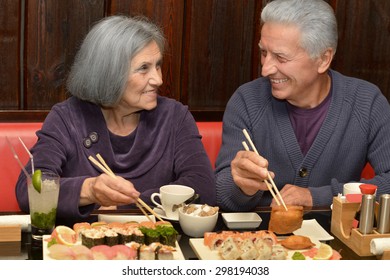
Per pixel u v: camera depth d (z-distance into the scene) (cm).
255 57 322
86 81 227
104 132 236
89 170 235
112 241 171
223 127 265
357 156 259
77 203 197
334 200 191
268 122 257
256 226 194
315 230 192
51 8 293
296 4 231
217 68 319
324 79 253
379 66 336
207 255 170
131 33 223
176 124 247
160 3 305
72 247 165
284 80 239
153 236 171
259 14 317
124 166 238
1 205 271
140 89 227
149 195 223
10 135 270
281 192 233
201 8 311
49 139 230
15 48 292
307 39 230
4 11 288
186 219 184
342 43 329
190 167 234
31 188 175
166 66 312
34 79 297
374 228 184
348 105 257
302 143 258
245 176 204
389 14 331
